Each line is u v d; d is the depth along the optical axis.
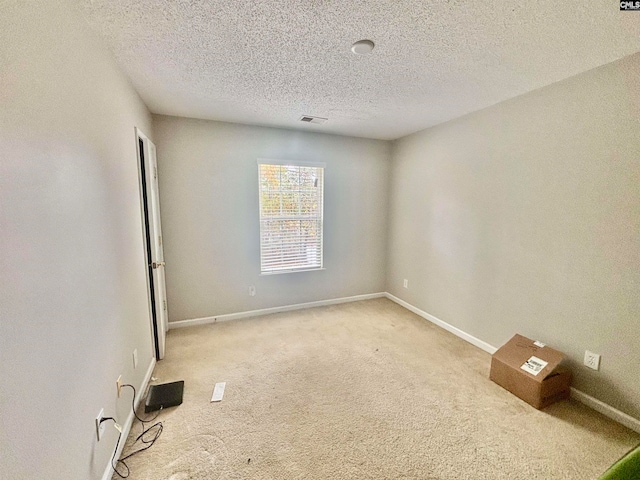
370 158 4.02
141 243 2.20
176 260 3.17
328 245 3.94
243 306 3.54
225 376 2.32
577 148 2.00
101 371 1.40
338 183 3.89
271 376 2.32
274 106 2.68
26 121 0.90
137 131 2.18
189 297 3.27
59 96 1.10
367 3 1.28
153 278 2.49
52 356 1.00
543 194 2.23
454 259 3.11
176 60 1.80
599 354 1.93
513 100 2.42
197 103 2.59
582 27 1.44
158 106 2.66
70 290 1.13
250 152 3.34
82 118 1.28
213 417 1.86
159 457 1.56
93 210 1.37
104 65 1.57
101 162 1.48
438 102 2.55
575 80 1.99
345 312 3.75
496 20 1.39
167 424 1.80
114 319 1.59
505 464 1.53
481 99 2.47
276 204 3.59
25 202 0.89
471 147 2.86
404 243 3.92
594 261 1.94
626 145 1.76
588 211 1.96
